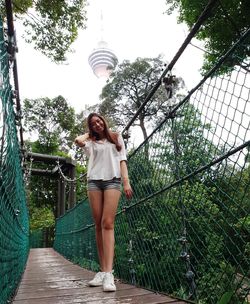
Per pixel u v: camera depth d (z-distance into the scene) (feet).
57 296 6.94
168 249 6.95
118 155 7.98
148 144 8.37
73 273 12.11
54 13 28.04
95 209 7.77
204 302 5.24
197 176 5.59
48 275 11.87
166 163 7.05
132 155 9.84
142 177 8.78
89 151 8.01
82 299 6.47
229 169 4.57
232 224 4.55
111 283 7.17
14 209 7.66
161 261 7.31
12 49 6.40
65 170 44.78
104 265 7.43
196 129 5.65
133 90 55.77
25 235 16.61
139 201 8.75
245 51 4.28
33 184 58.59
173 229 6.63
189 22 24.80
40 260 21.36
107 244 7.38
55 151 62.34
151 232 7.99
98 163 7.80
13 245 7.72
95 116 8.02
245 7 21.77
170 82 6.99
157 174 7.61
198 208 5.58
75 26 29.04
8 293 6.35
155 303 5.70
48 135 62.80
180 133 6.34
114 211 7.59
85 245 16.01
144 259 8.36
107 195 7.59
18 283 9.33
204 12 5.24
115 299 6.28
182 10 26.71
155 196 7.70
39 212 59.52
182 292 6.17
